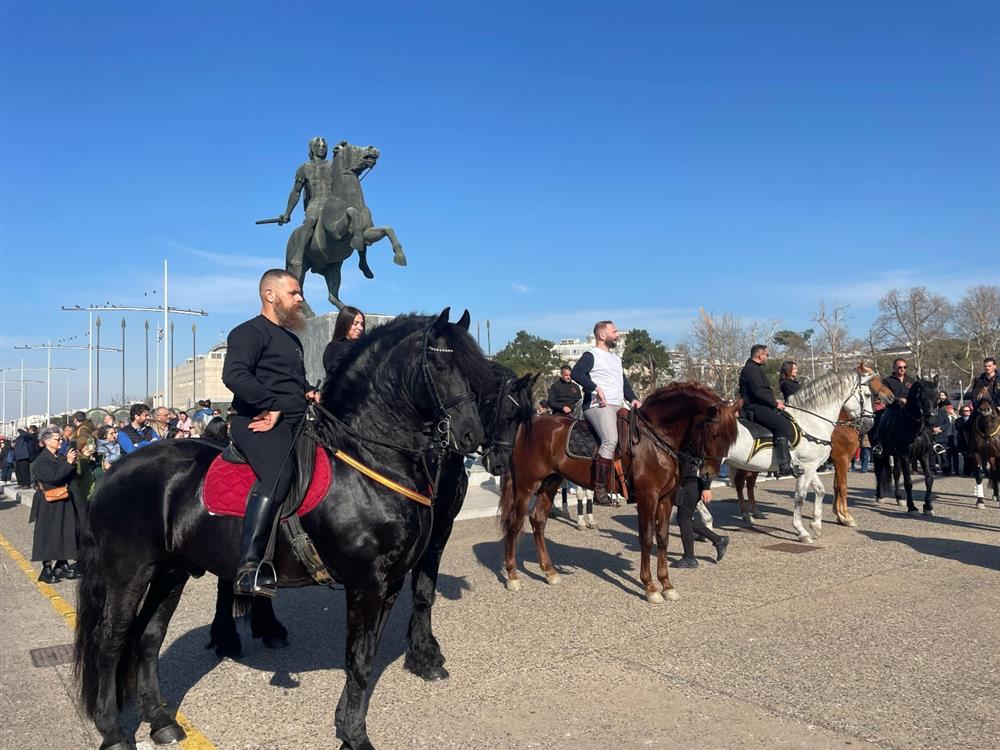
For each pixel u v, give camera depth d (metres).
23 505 18.73
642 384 45.50
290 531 4.00
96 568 4.26
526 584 8.05
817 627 6.21
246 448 4.00
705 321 47.53
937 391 12.27
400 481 4.12
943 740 4.08
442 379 4.12
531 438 8.02
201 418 15.15
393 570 4.11
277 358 4.15
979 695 4.69
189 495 4.20
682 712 4.55
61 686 5.30
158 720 4.32
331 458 4.12
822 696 4.73
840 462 11.12
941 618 6.36
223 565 4.07
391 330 4.39
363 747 3.90
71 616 7.41
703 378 50.53
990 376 13.48
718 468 7.18
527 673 5.30
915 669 5.18
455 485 5.56
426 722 4.50
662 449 7.21
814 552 9.24
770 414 10.09
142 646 4.41
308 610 7.14
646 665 5.41
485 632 6.32
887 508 13.12
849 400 11.25
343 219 12.91
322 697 4.93
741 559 8.99
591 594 7.55
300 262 13.79
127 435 11.27
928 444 12.45
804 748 4.03
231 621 5.79
